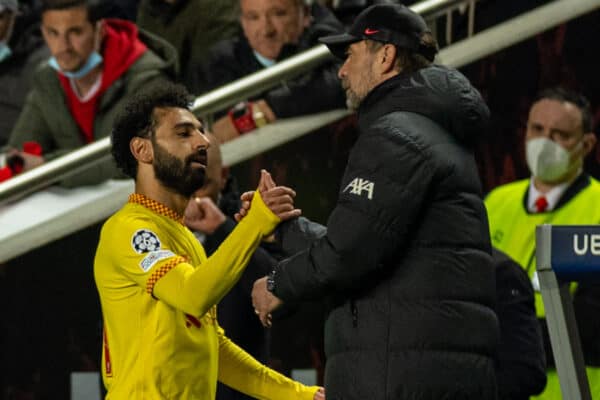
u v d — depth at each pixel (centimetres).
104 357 1491
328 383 1446
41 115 2480
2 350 2384
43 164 2352
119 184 2391
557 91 2289
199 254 1516
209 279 1380
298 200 2348
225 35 2586
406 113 1445
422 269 1405
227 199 2078
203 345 1459
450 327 1396
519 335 1759
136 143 1485
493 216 2311
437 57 2361
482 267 1432
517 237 2278
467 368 1398
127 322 1444
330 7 2602
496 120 2409
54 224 2355
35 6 2689
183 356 1436
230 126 2350
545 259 1040
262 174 1419
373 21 1497
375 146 1412
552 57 2400
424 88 1451
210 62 2480
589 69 2395
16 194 2341
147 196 1489
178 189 1483
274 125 2347
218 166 2008
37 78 2477
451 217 1420
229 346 1571
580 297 2142
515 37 2386
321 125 2338
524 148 2398
